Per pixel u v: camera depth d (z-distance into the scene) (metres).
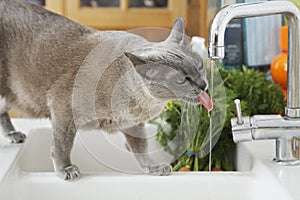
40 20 1.22
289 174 1.15
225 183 1.21
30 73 1.20
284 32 1.58
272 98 1.46
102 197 1.21
